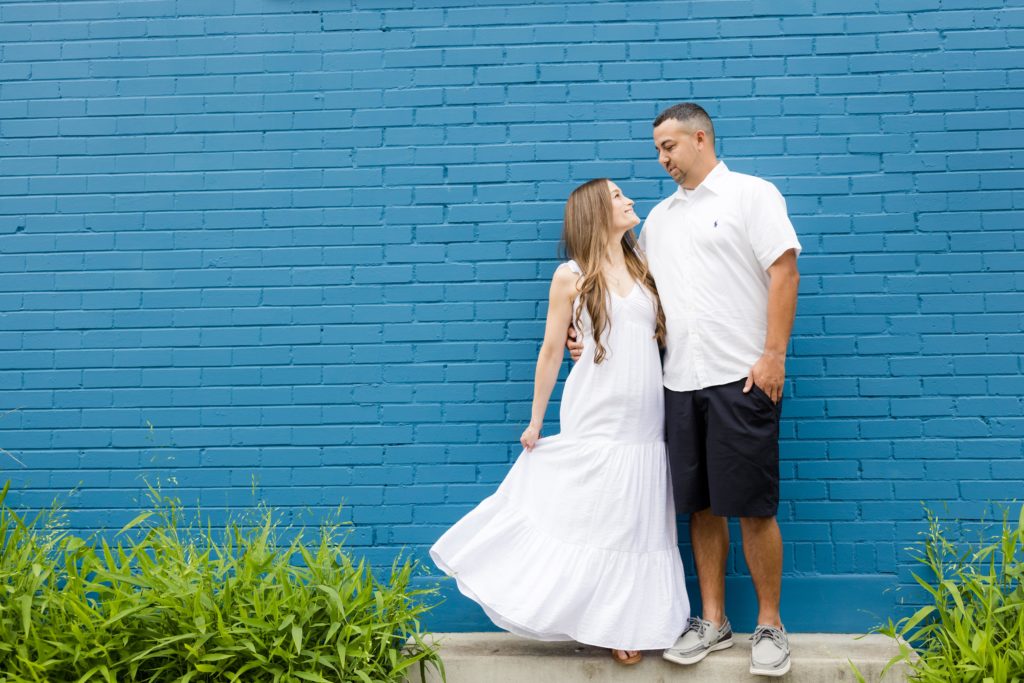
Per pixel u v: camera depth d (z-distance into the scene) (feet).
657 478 8.18
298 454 9.75
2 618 7.50
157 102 10.14
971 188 9.48
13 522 9.65
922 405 9.32
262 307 9.91
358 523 9.64
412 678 8.20
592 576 7.82
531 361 9.70
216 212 10.02
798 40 9.70
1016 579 8.17
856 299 9.46
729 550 9.23
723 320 7.99
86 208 10.08
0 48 10.23
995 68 9.56
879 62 9.64
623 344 8.12
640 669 8.01
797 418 9.39
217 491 9.74
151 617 7.64
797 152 9.62
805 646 8.56
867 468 9.29
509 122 9.87
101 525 9.73
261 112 10.07
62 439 9.85
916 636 7.86
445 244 9.84
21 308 10.00
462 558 8.05
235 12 10.16
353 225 9.92
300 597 7.73
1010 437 9.21
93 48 10.19
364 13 10.06
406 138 9.95
